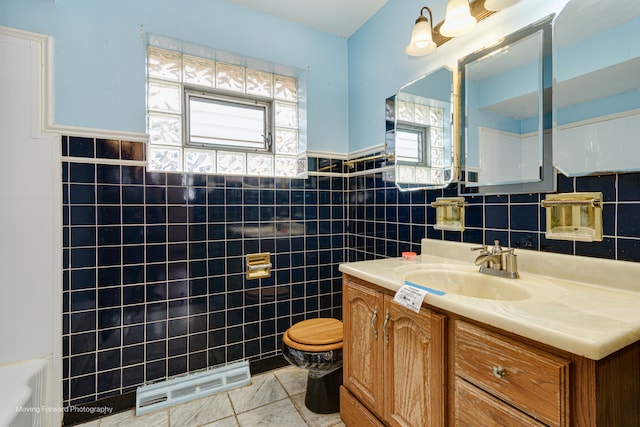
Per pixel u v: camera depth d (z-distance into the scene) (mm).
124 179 1532
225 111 1924
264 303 1904
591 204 930
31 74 1350
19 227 1330
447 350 847
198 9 1712
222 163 1875
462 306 770
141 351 1569
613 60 887
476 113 1296
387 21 1822
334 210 2150
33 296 1351
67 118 1416
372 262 1366
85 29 1454
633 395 643
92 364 1461
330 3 1831
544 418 611
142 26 1562
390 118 1792
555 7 1033
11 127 1318
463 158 1352
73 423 1410
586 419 566
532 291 905
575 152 973
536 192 1081
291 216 1994
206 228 1733
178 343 1660
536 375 627
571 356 584
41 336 1360
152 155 1665
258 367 1871
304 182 2041
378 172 1882
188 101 1789
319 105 2104
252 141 2006
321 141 2111
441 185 1453
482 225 1279
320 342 1395
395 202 1744
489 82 1243
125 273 1534
